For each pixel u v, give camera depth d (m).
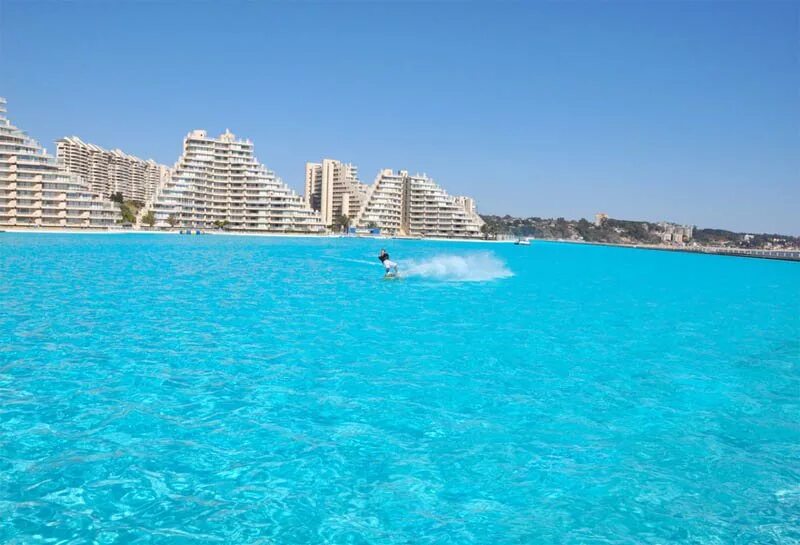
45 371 13.22
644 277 53.03
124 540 6.58
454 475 8.47
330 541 6.69
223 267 47.09
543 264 74.44
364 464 8.77
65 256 52.47
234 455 8.98
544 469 8.70
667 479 8.44
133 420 10.33
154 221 161.75
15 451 8.90
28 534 6.65
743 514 7.47
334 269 47.97
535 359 15.80
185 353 15.34
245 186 177.88
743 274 62.09
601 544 6.72
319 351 16.05
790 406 11.88
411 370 14.22
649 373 14.49
